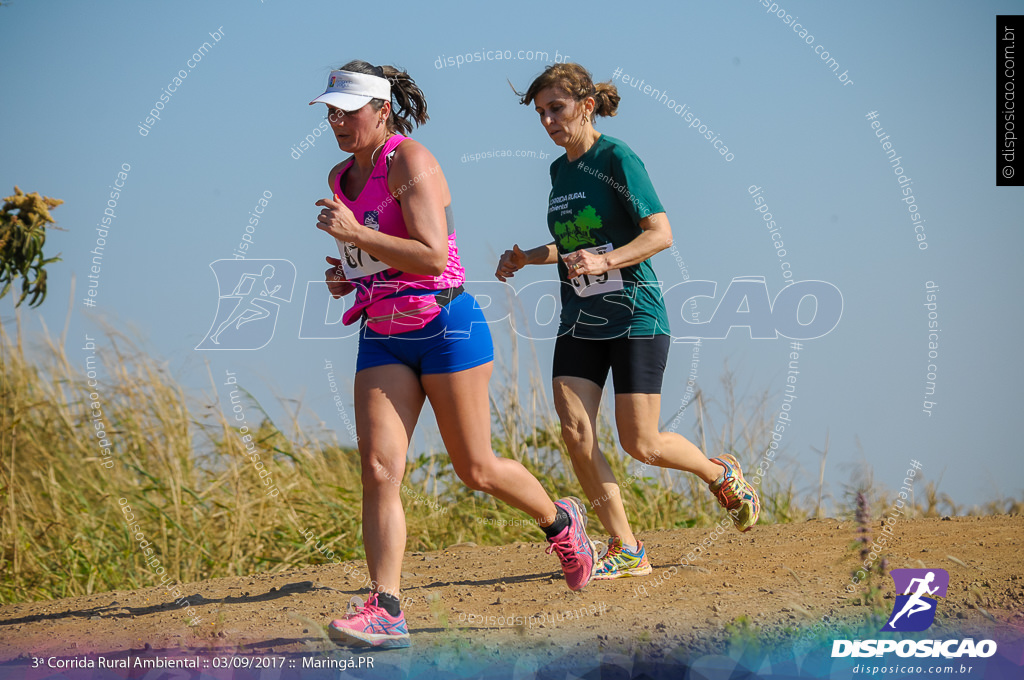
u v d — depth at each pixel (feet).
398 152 24.00
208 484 42.83
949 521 40.24
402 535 23.58
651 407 30.94
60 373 44.73
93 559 39.40
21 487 41.86
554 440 45.14
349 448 45.03
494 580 32.17
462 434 24.58
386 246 23.00
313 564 40.60
